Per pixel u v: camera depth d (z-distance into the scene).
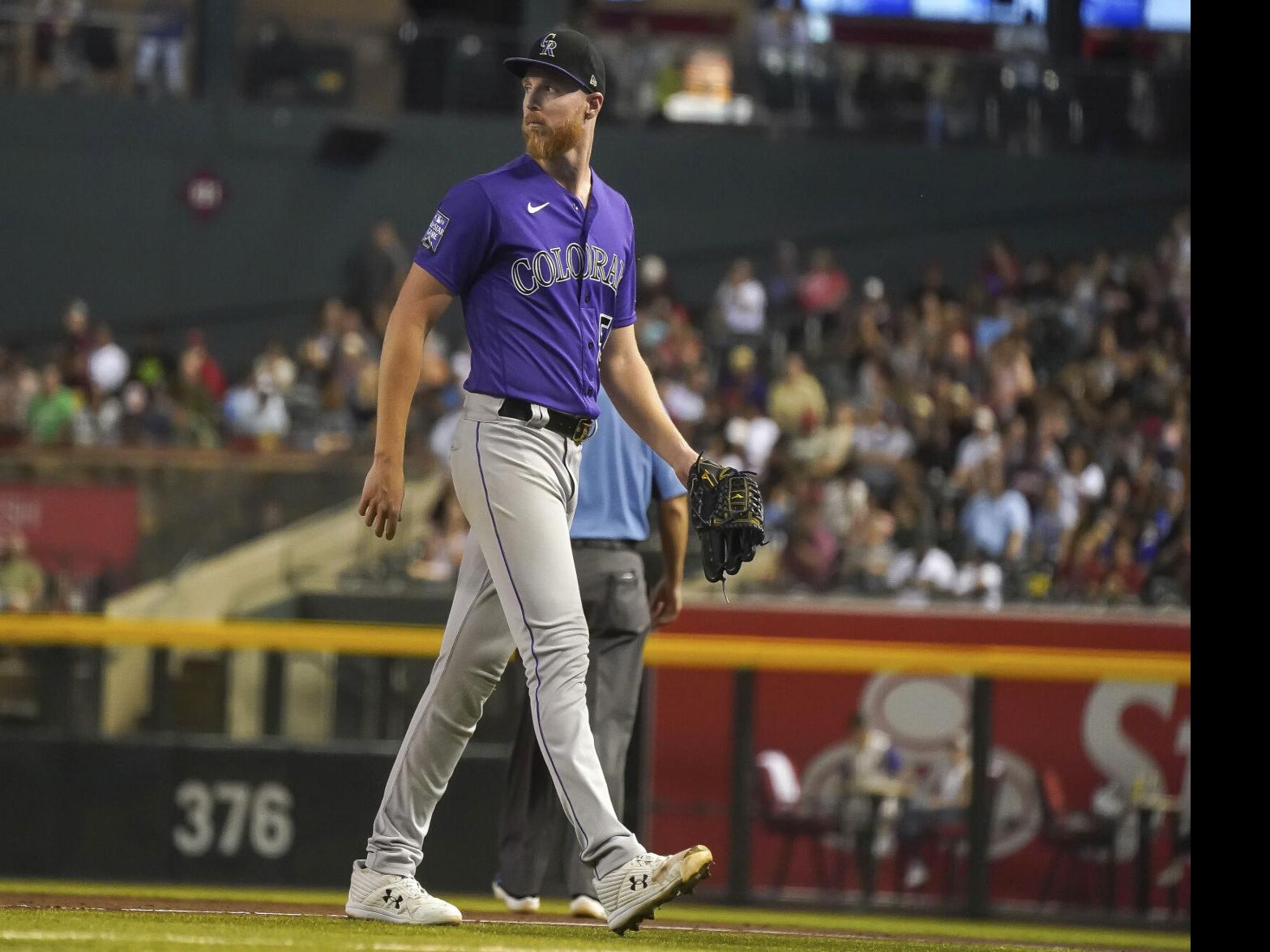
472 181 12.27
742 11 66.81
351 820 28.25
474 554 12.80
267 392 51.56
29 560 46.91
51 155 62.19
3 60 62.19
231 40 63.34
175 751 28.47
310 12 64.75
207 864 28.25
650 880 11.60
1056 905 28.48
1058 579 43.34
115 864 28.31
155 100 62.75
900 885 28.80
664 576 18.27
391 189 63.94
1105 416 49.72
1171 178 65.69
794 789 29.31
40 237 62.19
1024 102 65.69
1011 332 52.97
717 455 47.56
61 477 48.91
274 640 27.81
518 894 17.86
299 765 28.34
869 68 65.38
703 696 28.73
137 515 49.12
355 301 57.78
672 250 64.94
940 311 54.62
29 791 28.47
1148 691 28.69
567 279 12.27
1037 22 66.31
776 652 27.48
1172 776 28.59
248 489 49.69
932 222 65.56
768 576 44.16
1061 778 28.72
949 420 48.78
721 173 65.06
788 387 49.84
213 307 63.06
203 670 33.50
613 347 13.05
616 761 17.14
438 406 50.38
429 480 48.31
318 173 63.59
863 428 49.09
